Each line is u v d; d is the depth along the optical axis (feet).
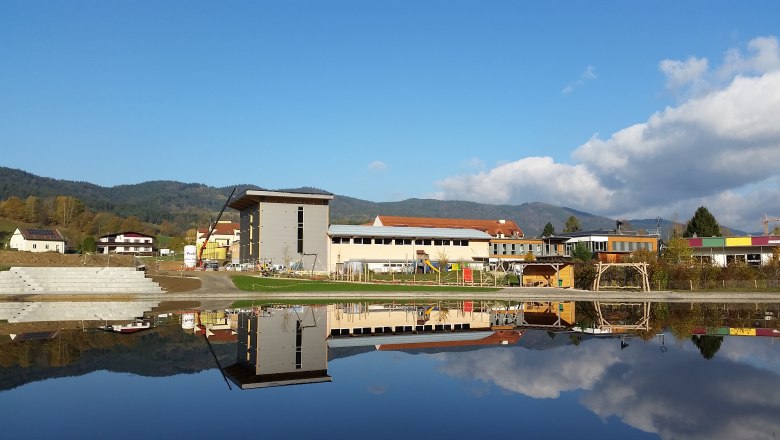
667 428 36.06
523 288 191.11
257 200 277.85
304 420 37.60
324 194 277.85
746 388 47.16
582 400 43.09
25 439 33.60
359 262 263.49
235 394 44.68
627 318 108.58
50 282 154.81
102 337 75.25
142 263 263.49
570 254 292.20
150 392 45.21
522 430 35.58
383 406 41.09
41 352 63.26
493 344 71.97
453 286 196.34
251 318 101.35
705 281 199.00
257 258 278.05
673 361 59.72
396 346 69.72
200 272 227.20
